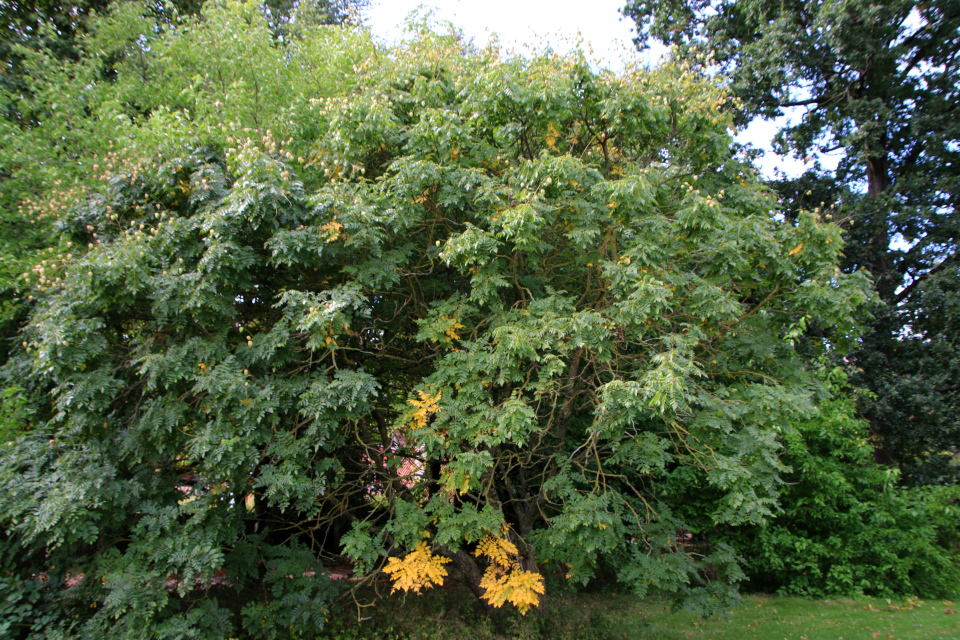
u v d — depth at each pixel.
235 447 4.41
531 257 5.44
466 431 4.89
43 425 4.99
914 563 8.95
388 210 5.02
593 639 7.21
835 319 5.41
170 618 4.96
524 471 6.96
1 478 4.52
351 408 4.68
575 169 4.98
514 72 5.54
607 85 5.65
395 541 5.34
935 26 11.62
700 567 6.18
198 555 4.68
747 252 5.40
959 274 10.88
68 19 9.83
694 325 5.17
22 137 6.59
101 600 4.99
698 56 6.84
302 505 4.90
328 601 6.48
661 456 5.68
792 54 11.98
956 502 9.88
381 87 5.96
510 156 5.76
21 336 5.40
